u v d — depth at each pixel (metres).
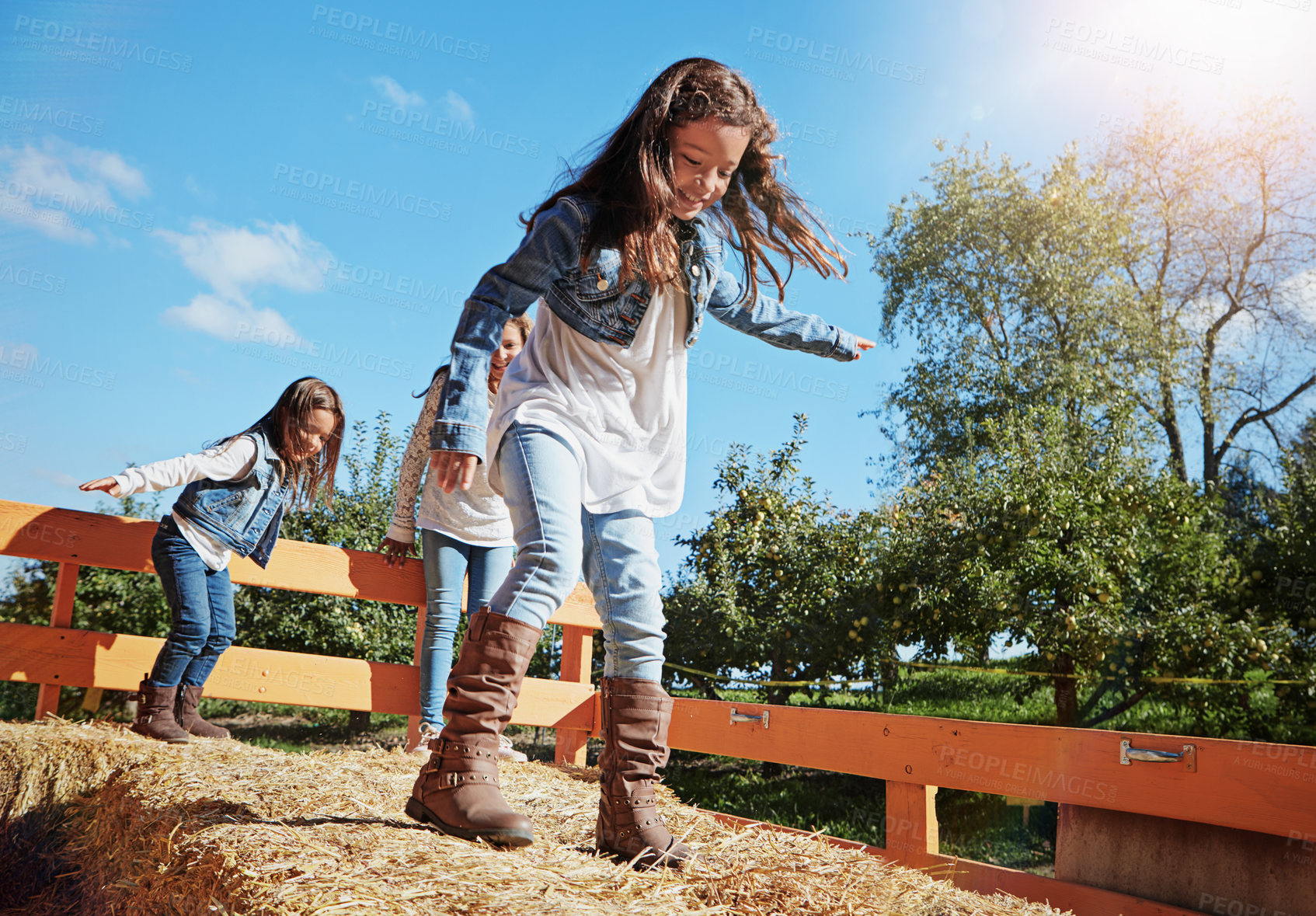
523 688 3.20
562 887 1.09
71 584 2.88
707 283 1.54
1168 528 5.95
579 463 1.41
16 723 2.62
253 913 0.95
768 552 7.42
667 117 1.37
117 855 1.63
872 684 6.76
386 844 1.18
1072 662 5.79
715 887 1.22
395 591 3.18
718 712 2.76
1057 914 1.38
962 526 6.36
